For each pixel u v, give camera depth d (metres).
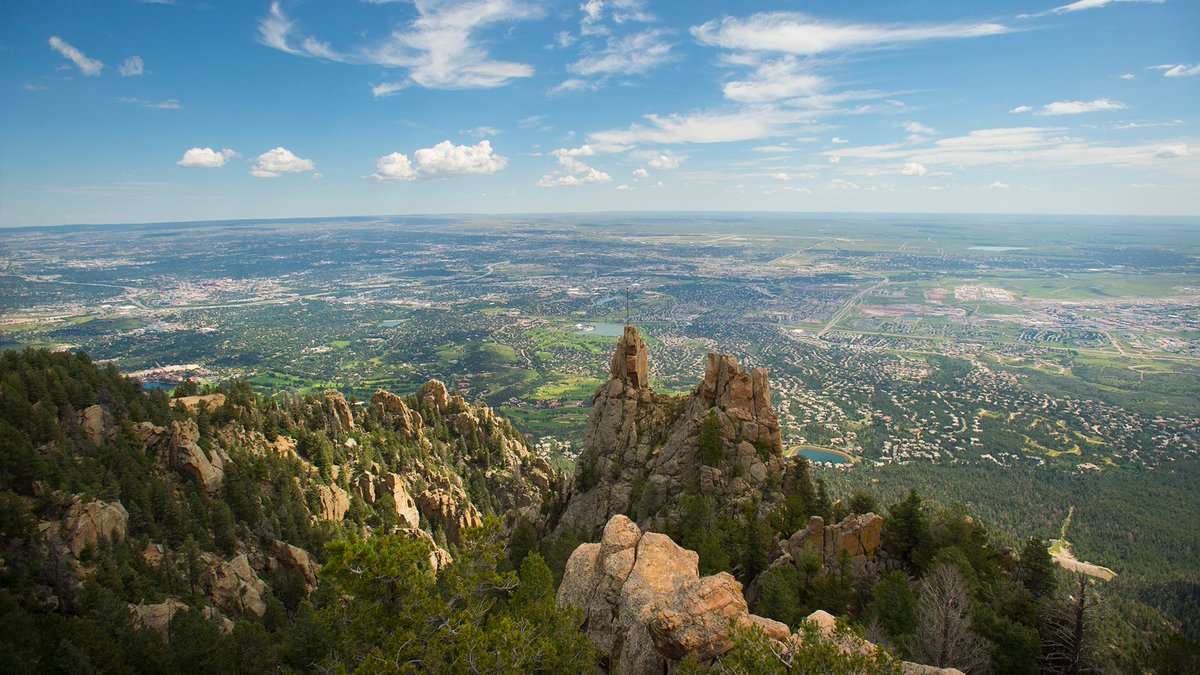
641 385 105.25
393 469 122.12
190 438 87.31
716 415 88.69
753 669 30.75
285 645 61.62
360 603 37.66
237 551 79.75
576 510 94.81
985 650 49.06
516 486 139.50
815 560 63.62
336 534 93.44
